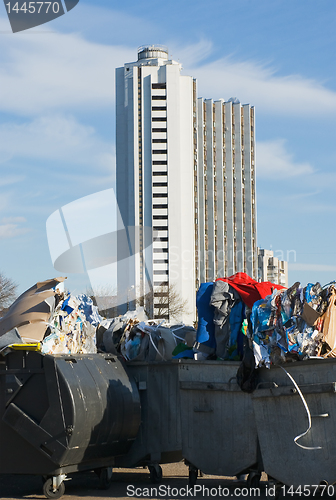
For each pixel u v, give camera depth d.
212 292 7.69
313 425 6.48
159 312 102.50
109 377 7.66
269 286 7.55
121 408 7.61
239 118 137.38
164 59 127.25
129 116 122.75
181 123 121.88
